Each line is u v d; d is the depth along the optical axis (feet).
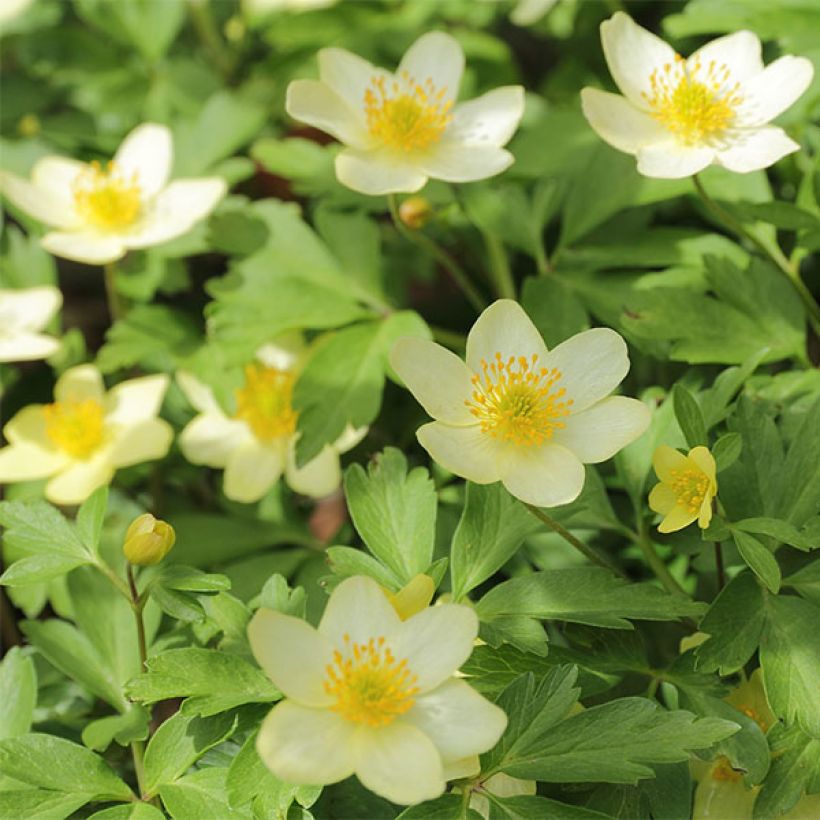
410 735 0.89
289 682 0.90
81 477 1.16
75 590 1.05
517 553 1.10
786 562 1.02
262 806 0.92
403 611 0.92
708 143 1.06
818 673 0.95
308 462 1.11
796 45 1.18
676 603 0.96
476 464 0.95
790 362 1.16
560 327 1.14
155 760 0.96
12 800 0.95
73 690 1.08
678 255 1.16
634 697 0.93
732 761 0.94
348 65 1.10
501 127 1.10
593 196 1.18
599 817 0.92
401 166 1.08
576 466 0.95
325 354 1.14
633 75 1.07
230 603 0.99
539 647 0.95
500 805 0.92
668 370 1.16
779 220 1.10
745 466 1.00
